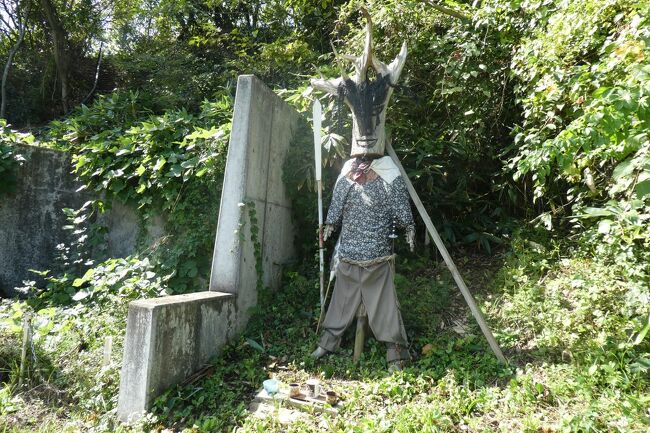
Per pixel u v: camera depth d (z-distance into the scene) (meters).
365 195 3.72
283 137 4.93
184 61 10.27
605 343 3.19
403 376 3.31
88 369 3.56
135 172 5.32
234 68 9.64
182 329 3.36
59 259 5.77
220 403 3.24
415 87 5.71
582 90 3.51
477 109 5.29
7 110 10.91
